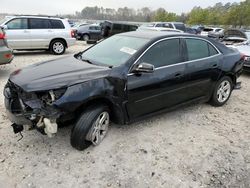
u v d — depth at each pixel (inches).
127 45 164.7
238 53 220.8
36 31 444.5
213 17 2694.4
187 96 182.2
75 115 131.6
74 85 126.2
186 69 174.1
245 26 2415.1
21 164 125.4
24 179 116.1
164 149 145.2
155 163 132.4
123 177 121.0
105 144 145.4
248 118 196.5
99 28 936.3
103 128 145.4
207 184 120.3
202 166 132.8
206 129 173.0
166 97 167.3
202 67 185.2
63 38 470.9
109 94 136.4
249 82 315.3
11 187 111.3
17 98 131.9
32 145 140.9
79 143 132.4
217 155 143.2
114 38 184.7
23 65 346.9
